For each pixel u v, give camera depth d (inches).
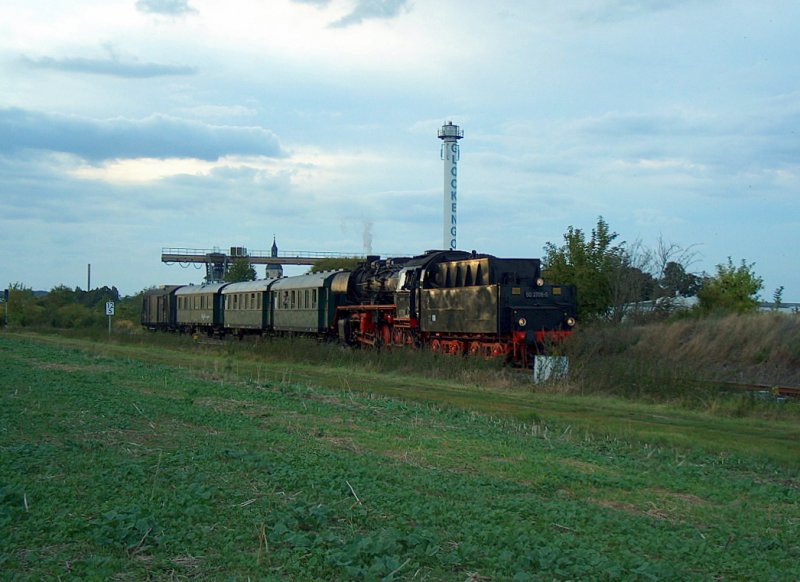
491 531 326.0
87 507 341.4
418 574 277.6
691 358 1140.5
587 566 287.0
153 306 2598.4
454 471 457.7
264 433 552.4
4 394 699.4
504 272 1192.8
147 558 289.0
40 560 282.7
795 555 332.2
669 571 286.5
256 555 291.0
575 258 1552.7
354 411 693.9
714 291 1599.4
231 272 3801.7
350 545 296.7
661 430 657.6
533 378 964.0
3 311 3115.2
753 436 644.1
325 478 404.2
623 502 410.3
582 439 599.8
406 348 1235.2
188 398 724.0
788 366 1056.8
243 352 1446.9
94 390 751.7
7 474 390.3
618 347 1177.4
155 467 417.1
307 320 1670.8
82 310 3198.8
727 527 366.0
